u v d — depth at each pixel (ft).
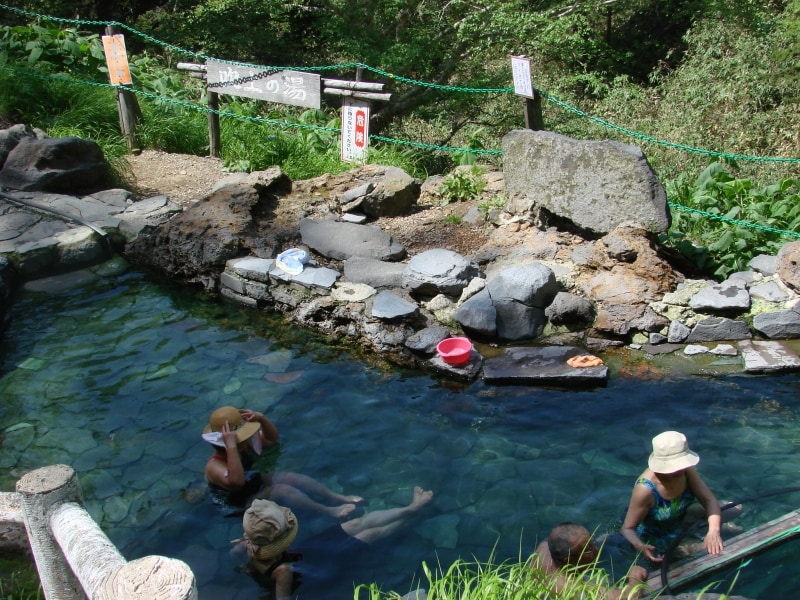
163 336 22.47
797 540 13.66
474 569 13.89
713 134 42.68
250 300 24.13
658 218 22.20
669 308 20.94
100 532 10.40
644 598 12.32
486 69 51.93
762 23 47.16
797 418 17.49
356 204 27.12
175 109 37.01
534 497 15.58
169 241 25.79
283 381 20.15
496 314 21.16
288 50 55.42
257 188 27.55
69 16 62.49
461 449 17.21
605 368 19.44
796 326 19.98
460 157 31.40
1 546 13.44
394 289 22.89
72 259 26.16
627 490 15.58
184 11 57.62
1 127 33.91
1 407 19.22
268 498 15.79
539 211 24.99
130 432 18.17
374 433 17.92
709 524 13.83
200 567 14.19
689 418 17.71
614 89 49.70
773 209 24.72
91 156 30.55
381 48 49.70
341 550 14.43
